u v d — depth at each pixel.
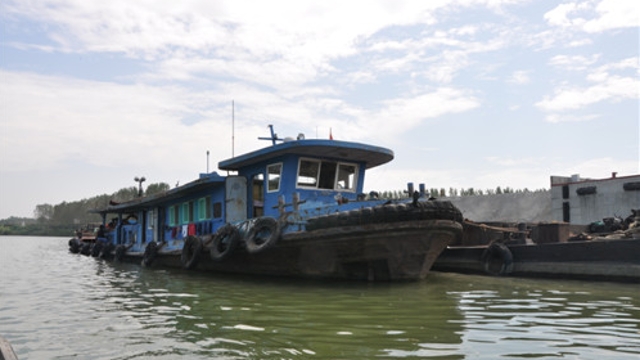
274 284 10.77
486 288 9.89
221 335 5.82
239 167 14.34
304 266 11.23
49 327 6.62
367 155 12.76
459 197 27.00
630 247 10.61
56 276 14.51
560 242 12.41
